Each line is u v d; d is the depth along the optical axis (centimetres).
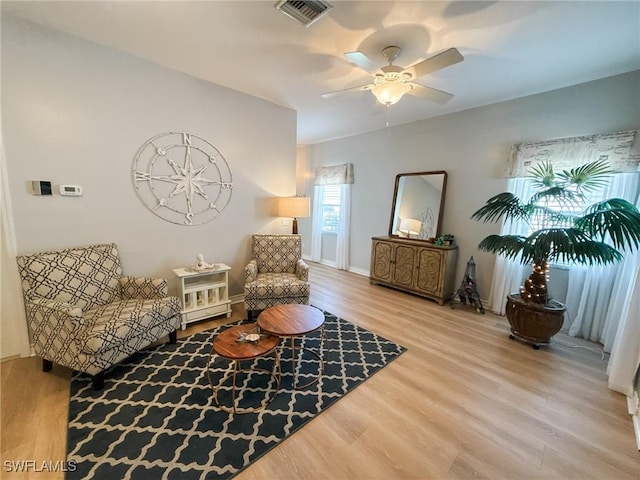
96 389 187
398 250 407
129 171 260
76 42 223
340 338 270
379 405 182
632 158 245
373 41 216
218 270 296
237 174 338
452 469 139
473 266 348
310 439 154
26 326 221
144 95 261
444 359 237
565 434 162
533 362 235
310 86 309
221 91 312
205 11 186
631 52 221
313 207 605
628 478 137
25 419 162
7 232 207
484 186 350
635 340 191
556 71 257
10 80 200
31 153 212
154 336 225
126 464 136
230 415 169
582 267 279
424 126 407
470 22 190
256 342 183
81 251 229
